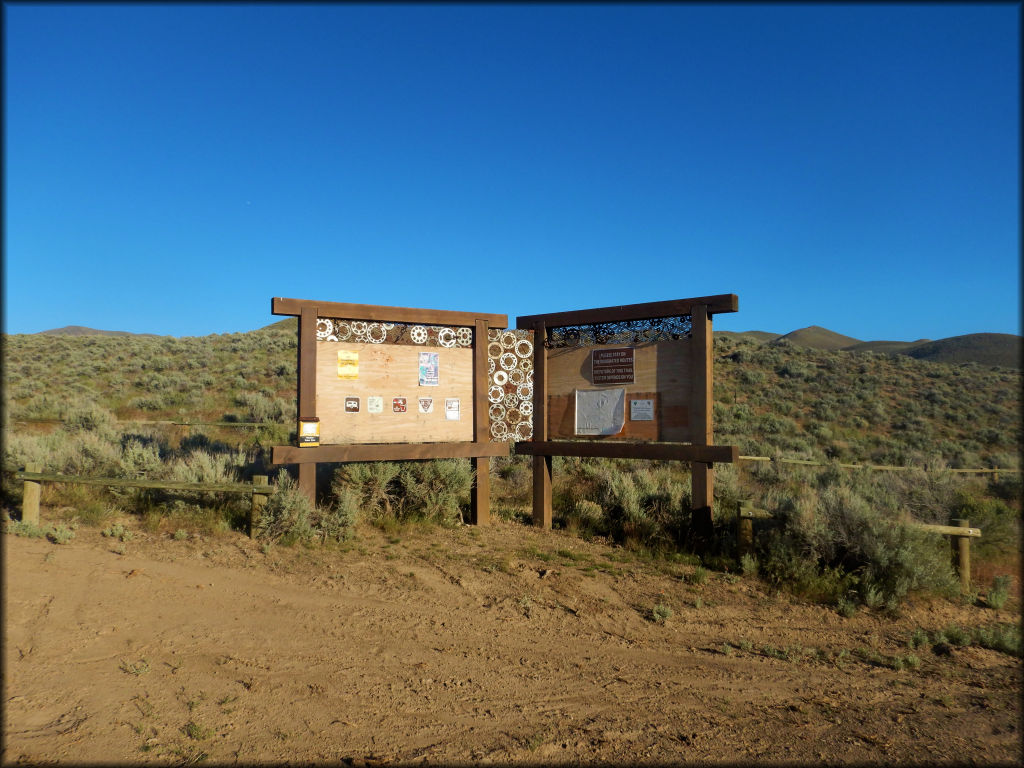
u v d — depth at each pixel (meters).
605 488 12.69
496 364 11.39
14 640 5.85
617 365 10.78
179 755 4.27
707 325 9.98
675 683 5.64
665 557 9.41
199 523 9.81
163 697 5.04
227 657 5.78
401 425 10.77
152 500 10.65
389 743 4.52
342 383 10.40
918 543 8.00
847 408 30.58
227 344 38.72
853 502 8.72
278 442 18.88
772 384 34.38
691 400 10.04
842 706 5.28
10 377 30.47
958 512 12.23
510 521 11.53
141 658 5.68
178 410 26.11
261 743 4.45
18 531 9.09
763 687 5.62
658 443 10.38
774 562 8.60
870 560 8.07
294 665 5.70
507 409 11.41
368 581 7.97
